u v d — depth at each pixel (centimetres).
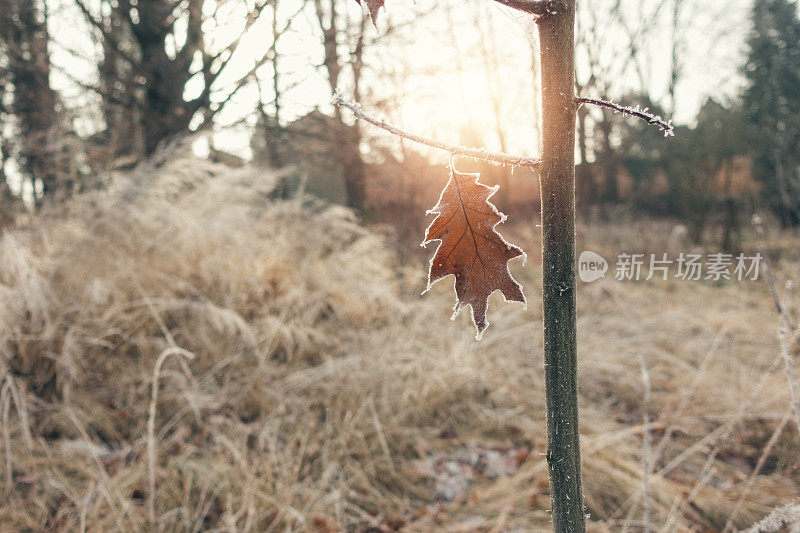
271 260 358
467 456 253
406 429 254
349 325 340
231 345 288
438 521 209
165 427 231
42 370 252
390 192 547
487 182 574
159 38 433
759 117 1078
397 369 285
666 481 221
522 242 601
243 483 204
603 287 439
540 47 41
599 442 239
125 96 459
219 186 369
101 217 319
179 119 439
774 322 360
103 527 185
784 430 253
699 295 429
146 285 301
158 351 278
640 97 1095
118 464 219
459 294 40
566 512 44
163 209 341
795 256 514
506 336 335
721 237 631
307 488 209
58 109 435
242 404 260
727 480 232
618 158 1170
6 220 335
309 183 550
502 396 288
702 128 781
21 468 206
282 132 489
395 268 427
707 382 297
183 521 189
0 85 428
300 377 274
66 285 285
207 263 324
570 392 43
